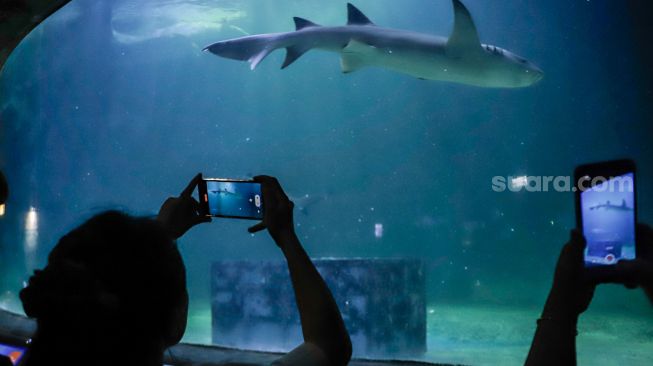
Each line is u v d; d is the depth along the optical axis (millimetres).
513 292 23078
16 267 18672
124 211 1134
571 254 1297
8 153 21062
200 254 33750
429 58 8656
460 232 42312
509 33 38969
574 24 35875
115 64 35719
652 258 1264
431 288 23766
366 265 5785
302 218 42406
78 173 32531
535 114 41875
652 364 5754
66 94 30516
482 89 43000
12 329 5480
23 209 21047
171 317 1058
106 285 986
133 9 25406
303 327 1450
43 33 24641
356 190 48406
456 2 7445
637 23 27922
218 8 24922
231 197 1900
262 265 6156
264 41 8875
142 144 43031
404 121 46750
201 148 48500
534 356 1251
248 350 4441
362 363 4074
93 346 971
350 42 8570
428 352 6684
